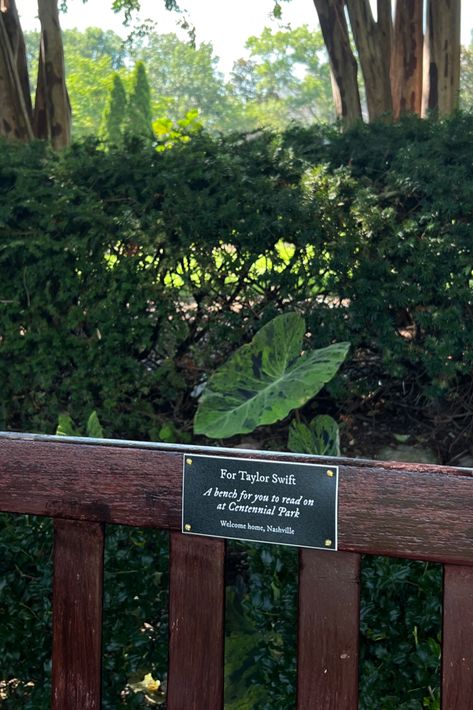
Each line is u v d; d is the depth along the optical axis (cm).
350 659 152
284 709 195
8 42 612
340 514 150
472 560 144
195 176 388
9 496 172
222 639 161
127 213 384
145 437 410
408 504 147
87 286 393
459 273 366
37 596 204
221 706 161
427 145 387
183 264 388
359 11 670
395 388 408
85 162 398
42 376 400
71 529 170
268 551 198
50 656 206
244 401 371
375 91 685
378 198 382
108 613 203
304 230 375
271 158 397
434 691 189
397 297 371
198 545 160
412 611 188
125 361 393
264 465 154
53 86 657
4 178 409
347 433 401
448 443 391
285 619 194
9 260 399
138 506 164
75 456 168
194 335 402
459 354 379
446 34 668
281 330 376
